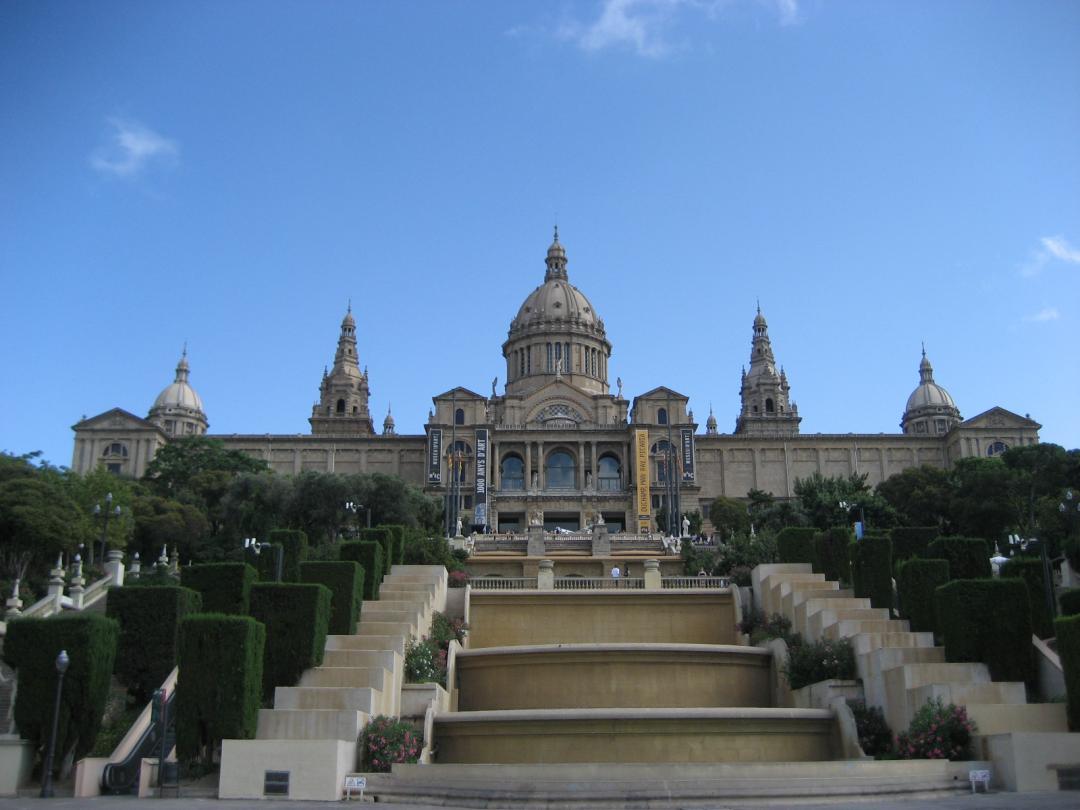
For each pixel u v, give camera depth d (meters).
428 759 39.00
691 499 149.25
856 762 33.19
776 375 187.38
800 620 51.00
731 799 31.03
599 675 47.22
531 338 176.62
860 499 97.19
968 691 36.88
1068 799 29.70
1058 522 72.25
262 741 34.19
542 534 96.06
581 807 30.52
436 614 53.53
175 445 135.75
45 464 93.19
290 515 101.12
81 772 34.47
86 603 61.56
